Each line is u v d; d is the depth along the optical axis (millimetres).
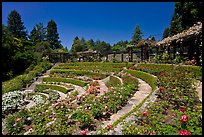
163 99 6727
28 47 48188
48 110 8617
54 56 39938
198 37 13906
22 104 12711
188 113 5203
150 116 5238
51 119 7344
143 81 13781
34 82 22922
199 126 4488
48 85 19125
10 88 18062
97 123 6379
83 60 35500
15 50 36125
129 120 5371
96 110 6879
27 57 35281
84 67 27578
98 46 58688
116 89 9852
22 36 64938
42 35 73812
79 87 17328
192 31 14523
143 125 4883
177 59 17062
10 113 11391
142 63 21500
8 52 32406
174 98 6496
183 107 5859
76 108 8086
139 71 16859
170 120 5070
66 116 7109
